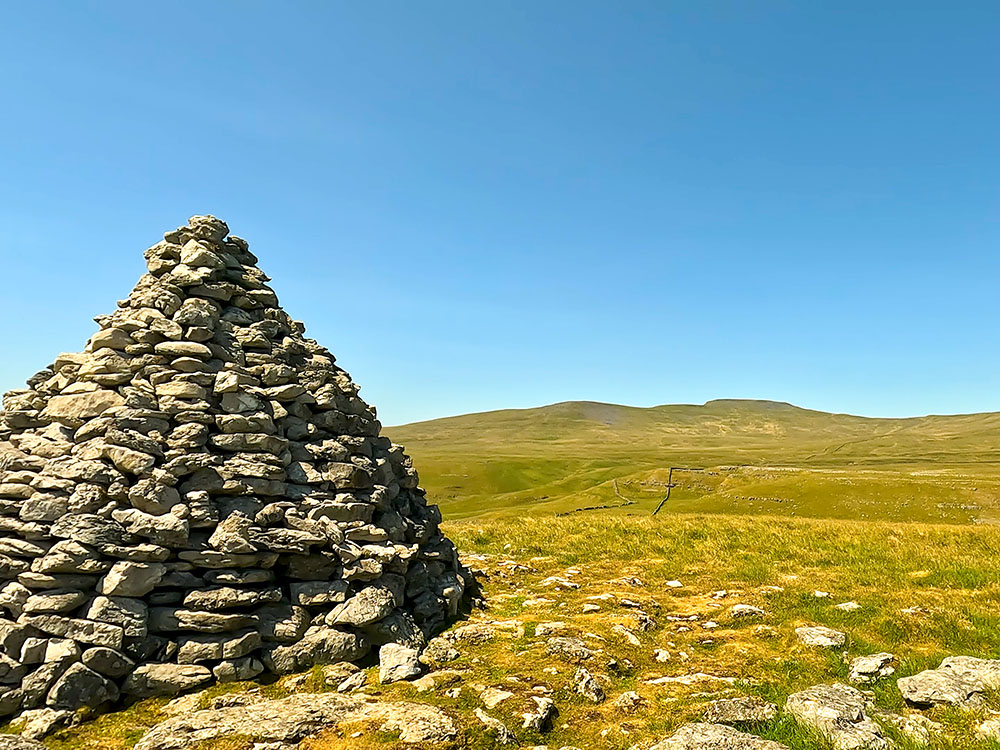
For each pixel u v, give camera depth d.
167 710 11.08
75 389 14.46
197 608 12.33
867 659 13.10
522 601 18.59
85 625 11.43
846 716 10.34
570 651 13.52
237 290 17.17
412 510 19.06
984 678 11.59
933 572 20.22
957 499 75.44
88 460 12.80
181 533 12.59
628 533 28.50
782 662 13.58
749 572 21.61
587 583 20.98
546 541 27.64
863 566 21.61
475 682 12.04
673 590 20.19
